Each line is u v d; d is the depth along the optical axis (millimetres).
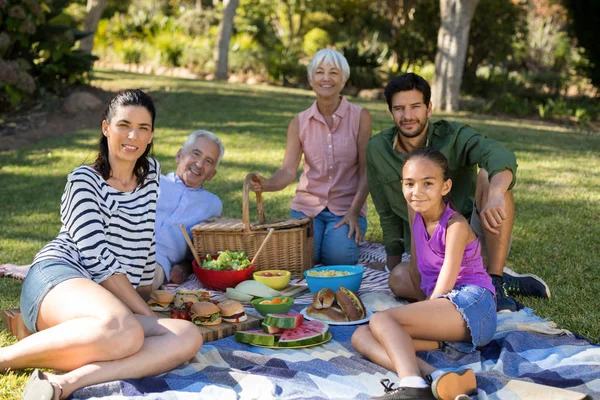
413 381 2527
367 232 5551
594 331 3303
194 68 22016
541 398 2502
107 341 2596
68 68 12977
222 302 3383
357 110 4582
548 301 3770
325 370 2820
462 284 3098
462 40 16484
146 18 24719
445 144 3775
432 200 3109
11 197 6922
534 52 29047
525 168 8141
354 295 3473
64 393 2500
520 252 4770
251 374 2703
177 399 2490
